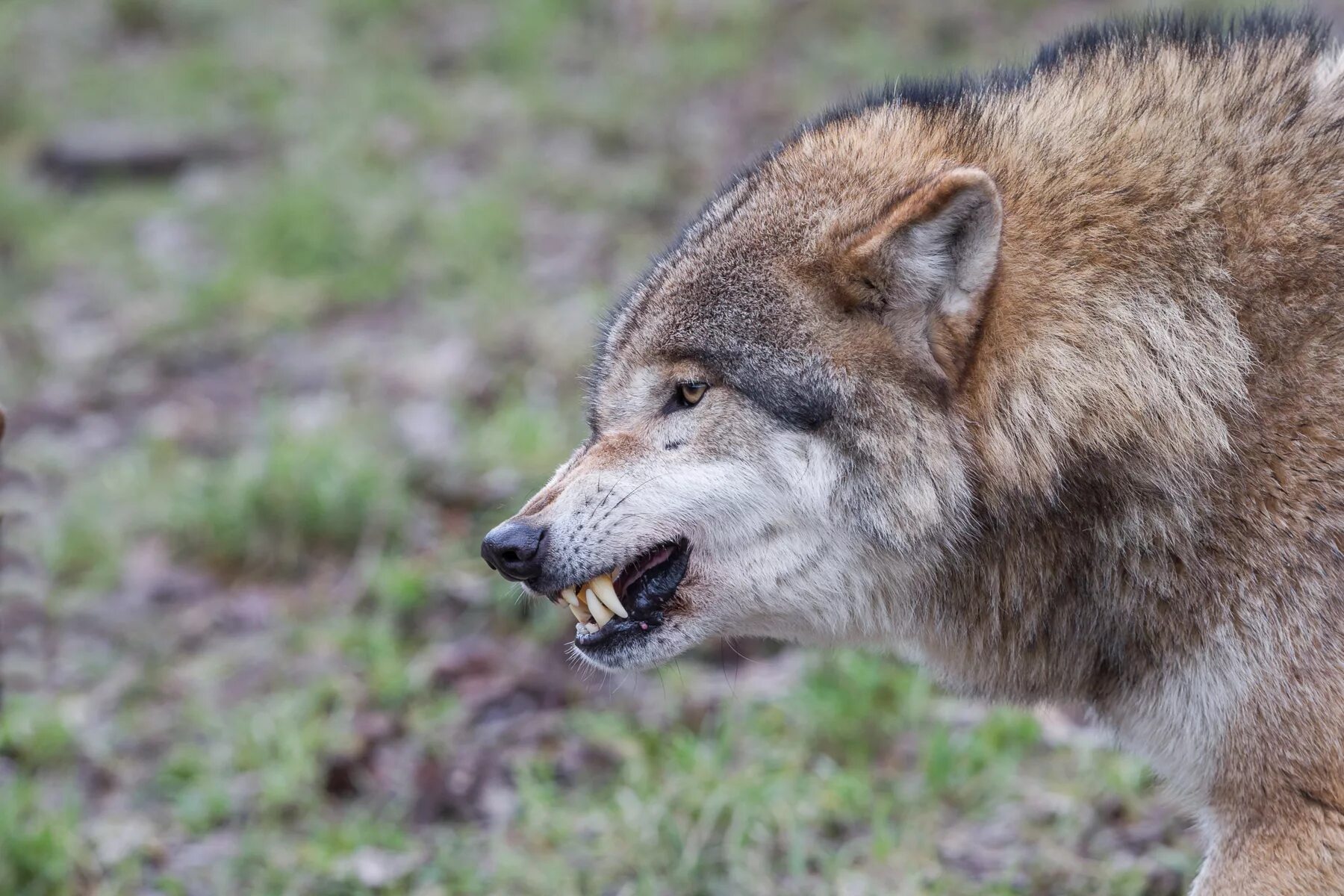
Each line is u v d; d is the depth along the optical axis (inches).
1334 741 258.7
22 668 476.4
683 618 294.0
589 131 909.8
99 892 368.8
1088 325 271.4
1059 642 289.1
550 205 823.1
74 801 393.1
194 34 1146.0
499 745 426.6
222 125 974.4
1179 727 277.7
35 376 710.5
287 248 791.1
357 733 428.5
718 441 285.0
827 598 291.1
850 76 917.2
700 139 872.3
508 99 958.4
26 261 821.2
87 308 780.6
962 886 357.1
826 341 276.7
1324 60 288.2
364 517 537.6
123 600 516.7
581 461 297.7
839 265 273.9
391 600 492.4
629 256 743.1
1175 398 266.2
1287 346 265.4
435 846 387.2
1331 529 259.3
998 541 283.1
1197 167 274.8
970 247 265.6
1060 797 386.6
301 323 730.2
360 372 666.8
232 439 624.1
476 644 473.7
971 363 273.9
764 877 362.6
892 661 437.4
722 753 396.2
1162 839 368.8
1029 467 274.4
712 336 283.4
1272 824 267.1
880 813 376.8
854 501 280.7
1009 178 282.5
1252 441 264.5
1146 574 272.2
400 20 1121.4
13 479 610.2
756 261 282.7
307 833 395.2
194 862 386.3
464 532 532.4
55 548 539.2
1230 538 265.3
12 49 1119.0
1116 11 921.5
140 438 632.4
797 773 396.2
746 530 287.4
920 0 996.6
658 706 441.1
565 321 673.6
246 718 442.0
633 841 374.9
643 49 1014.4
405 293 756.0
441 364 658.8
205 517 544.4
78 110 1021.2
